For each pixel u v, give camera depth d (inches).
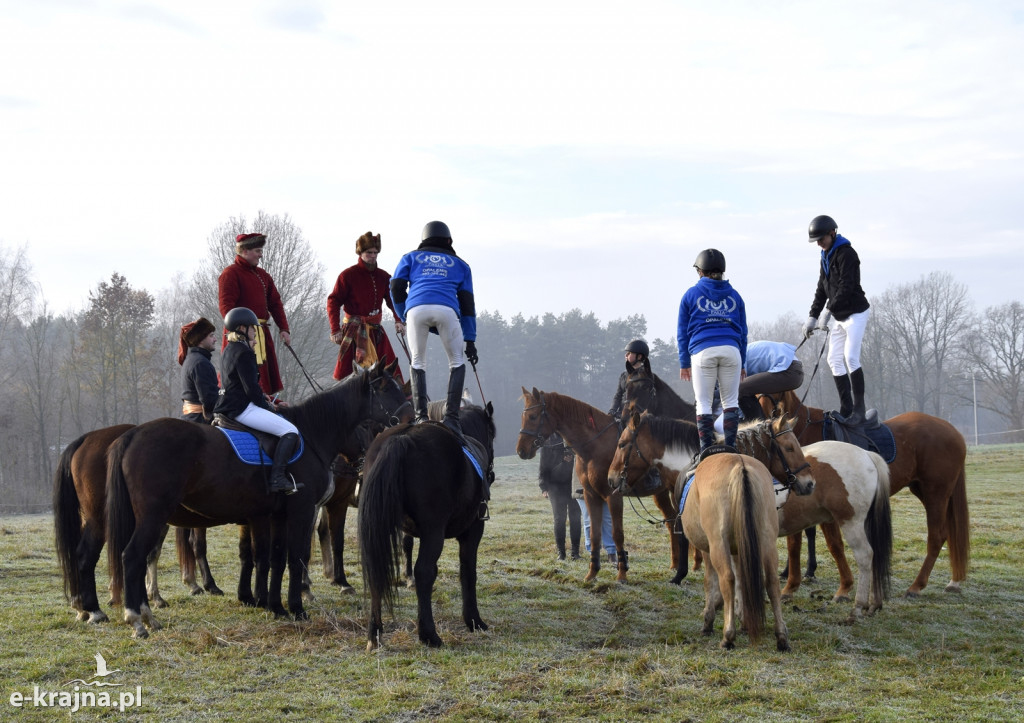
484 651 235.8
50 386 1619.1
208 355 280.1
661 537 475.8
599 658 232.5
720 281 280.2
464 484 239.1
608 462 347.9
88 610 257.1
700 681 212.7
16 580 330.3
